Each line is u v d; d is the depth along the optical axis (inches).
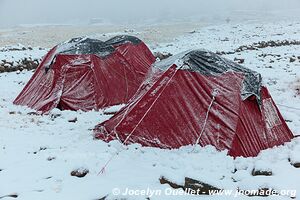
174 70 331.0
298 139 349.7
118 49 566.9
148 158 297.6
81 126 390.6
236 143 312.5
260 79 347.9
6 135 364.8
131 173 271.6
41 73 495.8
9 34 1633.9
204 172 266.5
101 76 479.5
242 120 320.5
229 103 322.3
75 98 460.1
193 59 338.3
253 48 1045.8
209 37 1466.5
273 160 294.5
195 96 325.4
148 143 320.8
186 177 254.4
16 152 320.8
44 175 274.5
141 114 328.5
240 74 339.3
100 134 343.0
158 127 322.3
